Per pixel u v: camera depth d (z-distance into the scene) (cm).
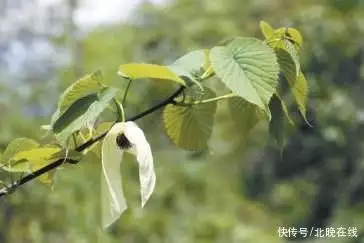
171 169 662
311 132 739
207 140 168
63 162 150
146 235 580
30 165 154
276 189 878
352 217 670
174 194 652
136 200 557
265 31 153
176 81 142
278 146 158
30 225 542
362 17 743
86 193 510
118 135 133
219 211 762
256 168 912
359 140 734
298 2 884
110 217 133
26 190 525
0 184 169
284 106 151
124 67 140
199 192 689
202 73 151
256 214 937
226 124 856
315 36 722
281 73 152
